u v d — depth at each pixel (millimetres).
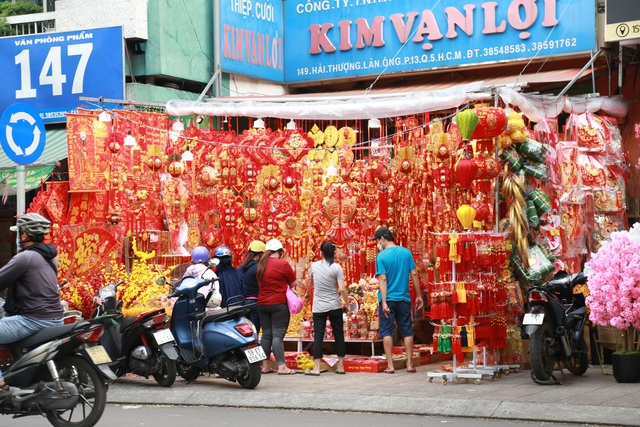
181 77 15359
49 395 7070
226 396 9281
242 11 16094
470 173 9805
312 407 8742
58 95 14883
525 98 11008
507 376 10195
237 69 15930
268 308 10883
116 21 14914
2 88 15211
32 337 7180
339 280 10812
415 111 11922
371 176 12383
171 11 15203
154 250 12633
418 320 12570
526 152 10234
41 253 7293
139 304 10750
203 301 10242
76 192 12086
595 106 12602
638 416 7617
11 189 13375
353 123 16234
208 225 12977
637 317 9109
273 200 12680
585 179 11938
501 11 15055
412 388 9500
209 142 12812
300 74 16781
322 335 10859
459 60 15391
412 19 15719
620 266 9242
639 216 13984
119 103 12773
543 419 7828
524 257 10281
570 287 9867
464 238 9594
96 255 12195
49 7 16250
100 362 7160
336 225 12391
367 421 7918
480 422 7852
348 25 16266
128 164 12570
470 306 9664
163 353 9953
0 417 8320
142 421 7984
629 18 12898
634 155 14078
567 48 14586
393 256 10844
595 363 10992
